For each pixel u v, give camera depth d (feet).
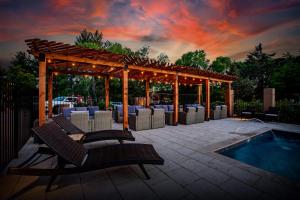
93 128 18.71
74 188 7.66
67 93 61.82
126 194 7.21
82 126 17.97
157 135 18.83
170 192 7.39
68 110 23.82
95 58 19.25
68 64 21.54
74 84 61.72
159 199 6.88
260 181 8.39
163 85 62.80
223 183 8.21
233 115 38.63
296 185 8.04
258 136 19.38
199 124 26.91
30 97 18.33
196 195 7.17
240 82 61.00
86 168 7.39
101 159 8.11
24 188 7.63
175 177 8.80
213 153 12.64
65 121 14.71
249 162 14.16
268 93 32.35
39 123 15.51
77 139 12.10
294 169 12.71
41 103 15.71
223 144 15.15
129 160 7.89
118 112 27.61
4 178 8.56
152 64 22.86
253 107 35.32
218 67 80.84
